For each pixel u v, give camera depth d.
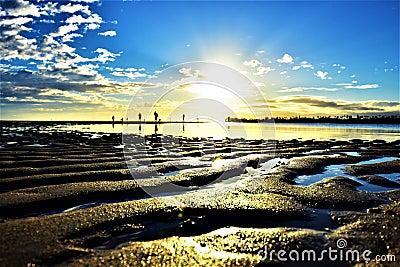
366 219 5.98
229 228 5.59
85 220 5.43
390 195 7.81
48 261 4.06
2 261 3.94
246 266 4.18
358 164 13.38
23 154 13.62
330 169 11.98
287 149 18.92
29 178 8.60
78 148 16.89
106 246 4.68
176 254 4.44
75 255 4.29
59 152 14.70
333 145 22.55
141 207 6.29
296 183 9.42
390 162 13.04
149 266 4.05
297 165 12.27
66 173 9.52
